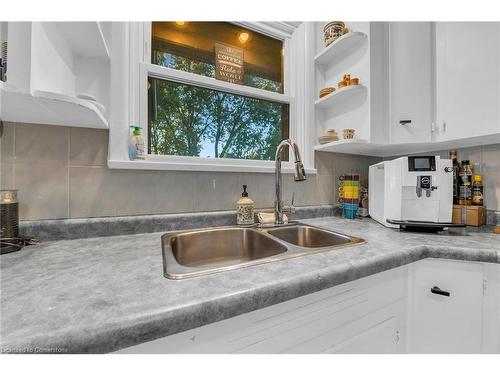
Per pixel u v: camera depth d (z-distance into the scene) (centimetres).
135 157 97
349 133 125
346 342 62
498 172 117
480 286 77
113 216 97
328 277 56
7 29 53
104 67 95
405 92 117
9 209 73
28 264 60
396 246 77
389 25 121
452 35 107
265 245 95
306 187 145
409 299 78
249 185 127
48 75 67
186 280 50
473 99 101
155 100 113
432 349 79
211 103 127
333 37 130
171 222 105
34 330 33
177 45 119
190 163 108
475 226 113
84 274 54
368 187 149
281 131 147
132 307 39
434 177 104
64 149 89
